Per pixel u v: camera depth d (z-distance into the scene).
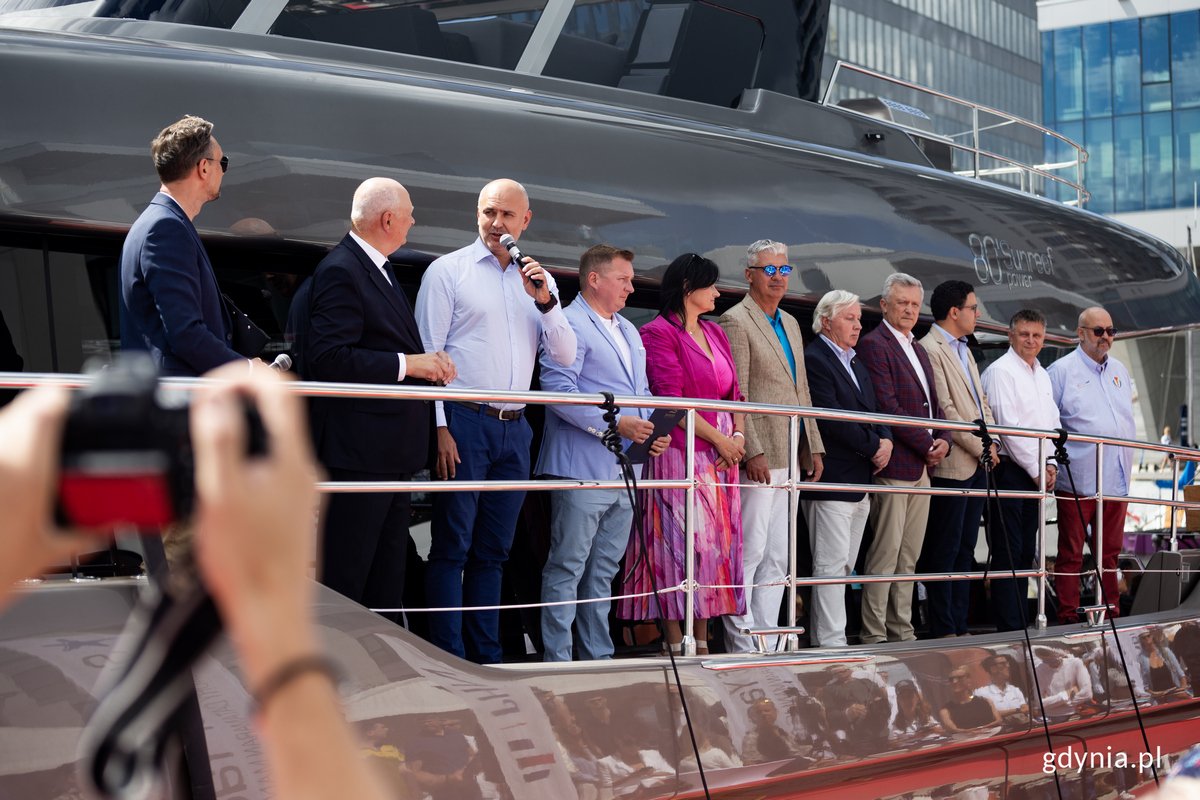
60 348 4.85
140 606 3.20
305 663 0.59
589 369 5.49
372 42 6.03
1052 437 6.34
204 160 4.16
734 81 7.41
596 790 4.22
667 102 6.91
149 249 4.02
